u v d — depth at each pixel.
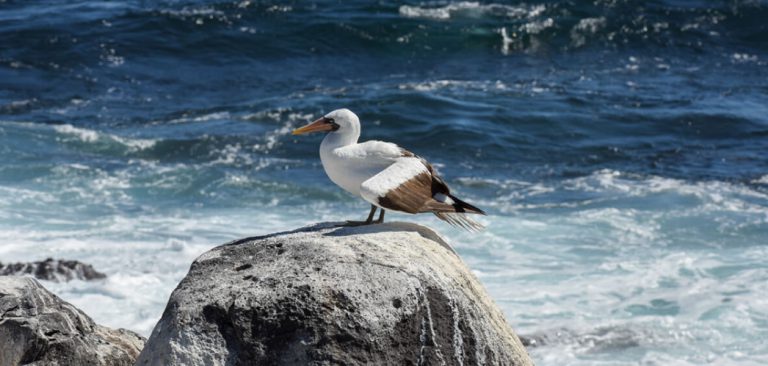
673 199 19.52
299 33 32.75
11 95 27.41
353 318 6.89
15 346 8.32
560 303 14.42
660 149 23.75
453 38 32.81
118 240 16.78
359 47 32.31
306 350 6.79
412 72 30.48
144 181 20.47
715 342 13.17
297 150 23.17
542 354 12.88
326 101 26.91
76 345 8.52
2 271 14.75
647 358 12.76
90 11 34.56
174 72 30.03
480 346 7.27
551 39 33.00
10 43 31.11
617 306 14.34
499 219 18.27
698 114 26.11
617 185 20.67
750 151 23.55
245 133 24.28
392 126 25.16
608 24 33.75
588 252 16.66
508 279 15.40
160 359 6.86
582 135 24.73
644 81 29.50
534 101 27.06
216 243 16.80
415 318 7.06
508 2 35.75
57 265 14.91
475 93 27.83
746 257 16.30
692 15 34.78
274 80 29.61
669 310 14.16
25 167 20.97
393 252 7.37
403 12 34.72
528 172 21.95
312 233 7.72
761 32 33.72
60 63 29.97
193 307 6.97
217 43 32.03
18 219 17.70
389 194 7.39
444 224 17.94
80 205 18.80
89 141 23.30
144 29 32.66
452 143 24.02
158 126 25.00
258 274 7.15
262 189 20.25
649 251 16.67
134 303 14.12
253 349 6.82
